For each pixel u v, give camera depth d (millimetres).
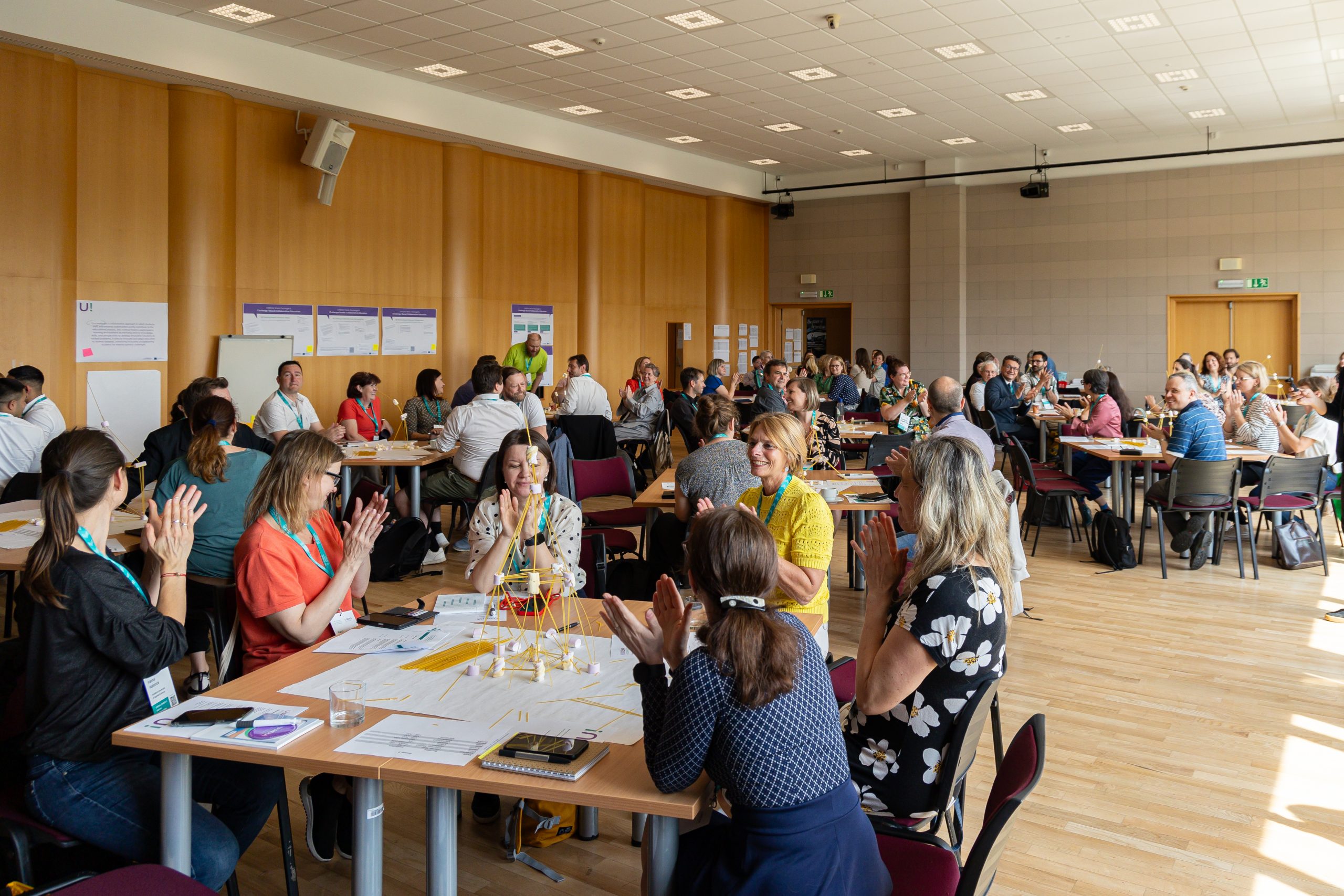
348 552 2557
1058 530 7582
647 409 9414
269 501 2580
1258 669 4309
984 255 13641
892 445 6574
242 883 2576
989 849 1478
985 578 1919
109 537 3604
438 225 10523
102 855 2129
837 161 13859
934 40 8180
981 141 12438
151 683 2068
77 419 7621
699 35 8086
